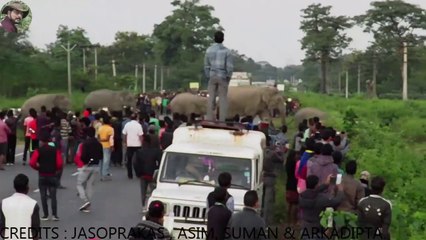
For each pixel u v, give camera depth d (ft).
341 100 318.86
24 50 399.03
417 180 78.84
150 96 296.51
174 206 57.06
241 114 164.35
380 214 48.37
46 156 73.82
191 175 61.77
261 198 67.46
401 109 235.40
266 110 164.04
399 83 508.12
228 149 64.03
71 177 107.14
